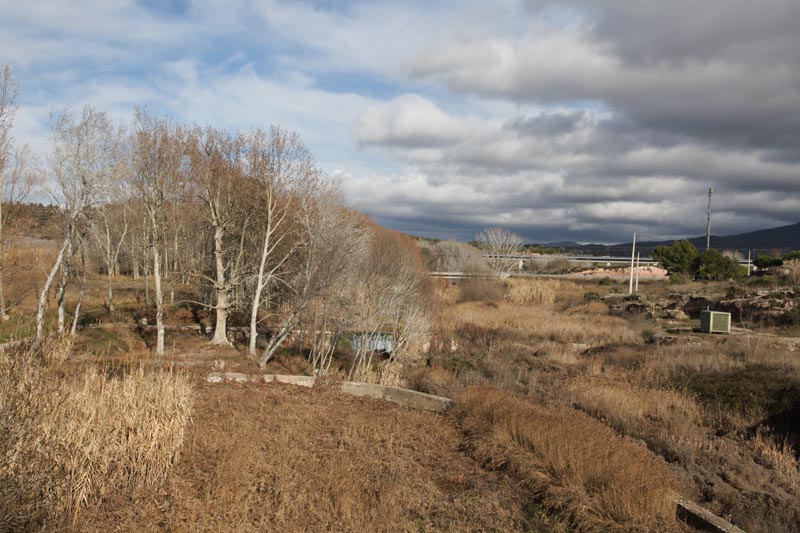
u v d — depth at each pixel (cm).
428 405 1439
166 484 768
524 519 769
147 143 2762
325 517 705
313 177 3119
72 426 723
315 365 2425
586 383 1933
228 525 650
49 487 643
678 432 1406
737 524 880
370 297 2538
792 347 2370
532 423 1089
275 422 1138
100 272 5653
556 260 8869
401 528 708
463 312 4038
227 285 3162
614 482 820
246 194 3209
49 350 1270
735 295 3459
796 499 1029
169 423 835
